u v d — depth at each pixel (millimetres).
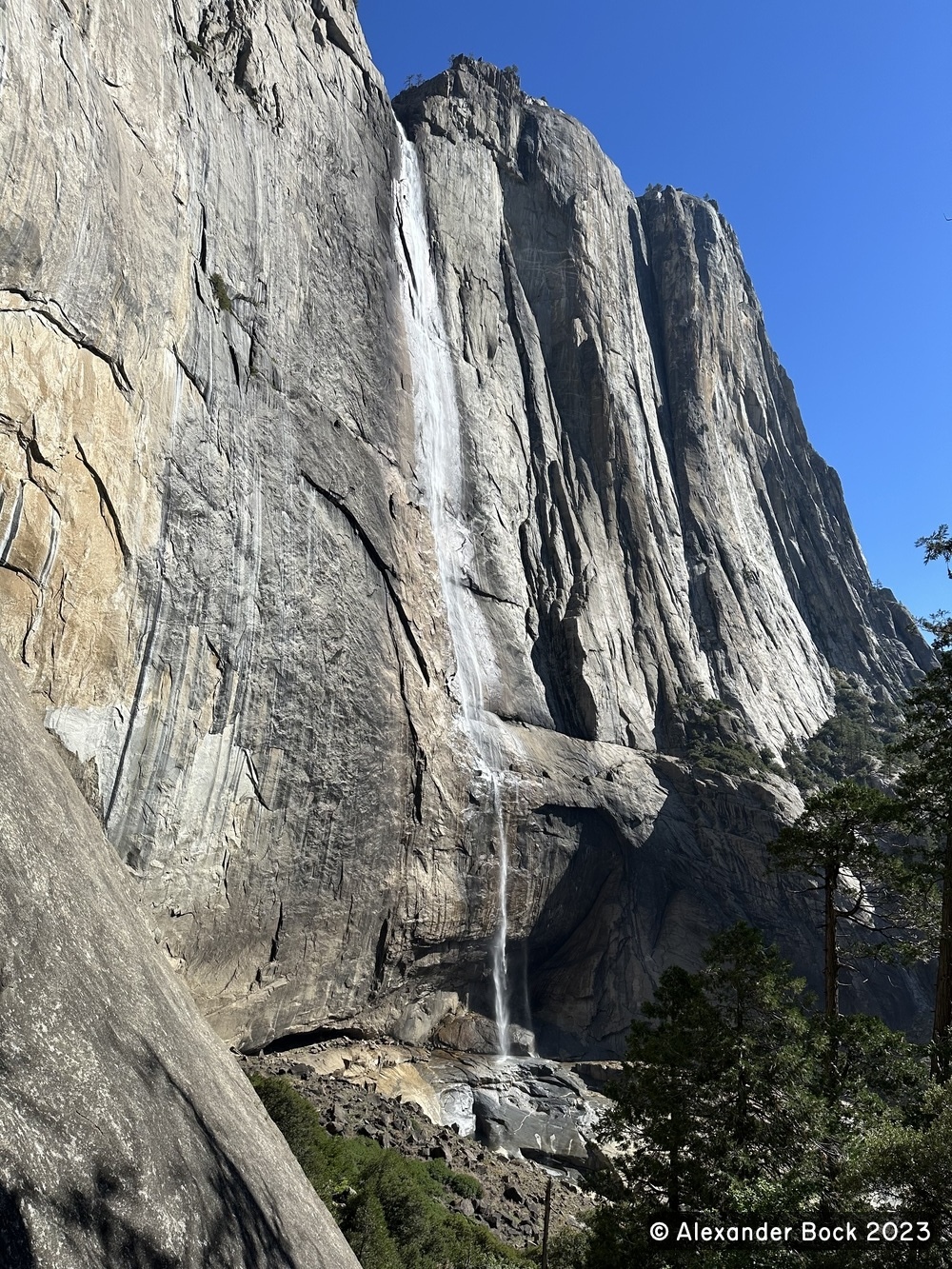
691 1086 14016
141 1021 5906
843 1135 13148
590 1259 13828
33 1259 3402
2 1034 4016
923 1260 9891
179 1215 4781
